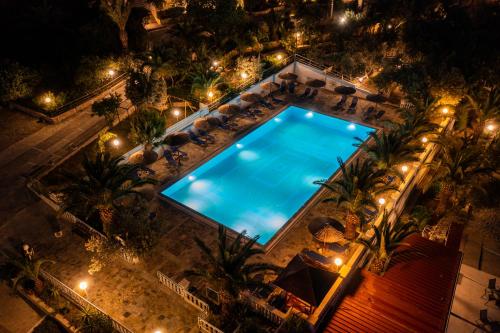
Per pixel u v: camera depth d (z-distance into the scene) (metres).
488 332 21.06
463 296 22.89
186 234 24.89
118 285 21.80
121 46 42.88
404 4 48.94
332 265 21.92
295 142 34.97
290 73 41.94
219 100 37.03
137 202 26.12
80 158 30.88
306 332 18.98
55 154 31.30
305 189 30.00
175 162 30.84
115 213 23.53
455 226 27.69
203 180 30.34
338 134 35.81
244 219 27.12
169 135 31.34
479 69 38.47
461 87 34.66
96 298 21.17
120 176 22.66
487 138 36.66
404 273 23.17
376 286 22.22
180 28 41.97
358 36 47.44
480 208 29.36
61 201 25.72
